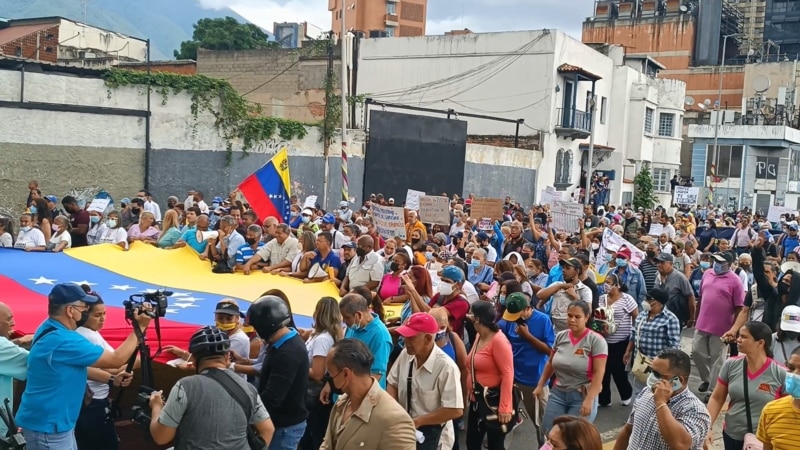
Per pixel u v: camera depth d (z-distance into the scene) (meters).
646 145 47.53
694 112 65.44
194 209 11.83
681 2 73.81
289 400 5.60
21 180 19.61
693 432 5.05
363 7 66.62
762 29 89.06
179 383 4.47
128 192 21.66
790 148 52.91
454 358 6.79
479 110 39.06
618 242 12.45
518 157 35.88
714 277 10.38
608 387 10.04
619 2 76.81
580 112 40.12
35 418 5.21
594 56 42.34
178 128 22.55
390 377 6.02
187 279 9.23
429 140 29.95
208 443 4.41
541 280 10.91
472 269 11.14
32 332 6.65
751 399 5.99
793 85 68.12
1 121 19.17
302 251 9.96
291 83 38.72
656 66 51.41
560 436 3.83
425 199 16.62
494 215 18.05
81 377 5.35
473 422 6.84
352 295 6.40
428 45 40.03
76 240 14.06
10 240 11.89
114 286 8.55
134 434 7.07
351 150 27.48
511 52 38.12
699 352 10.50
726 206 52.84
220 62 39.84
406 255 9.34
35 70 19.97
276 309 5.62
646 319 8.56
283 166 13.02
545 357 7.79
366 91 41.81
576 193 41.09
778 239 21.23
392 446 4.47
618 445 5.66
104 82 20.98
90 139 20.75
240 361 6.43
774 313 9.72
